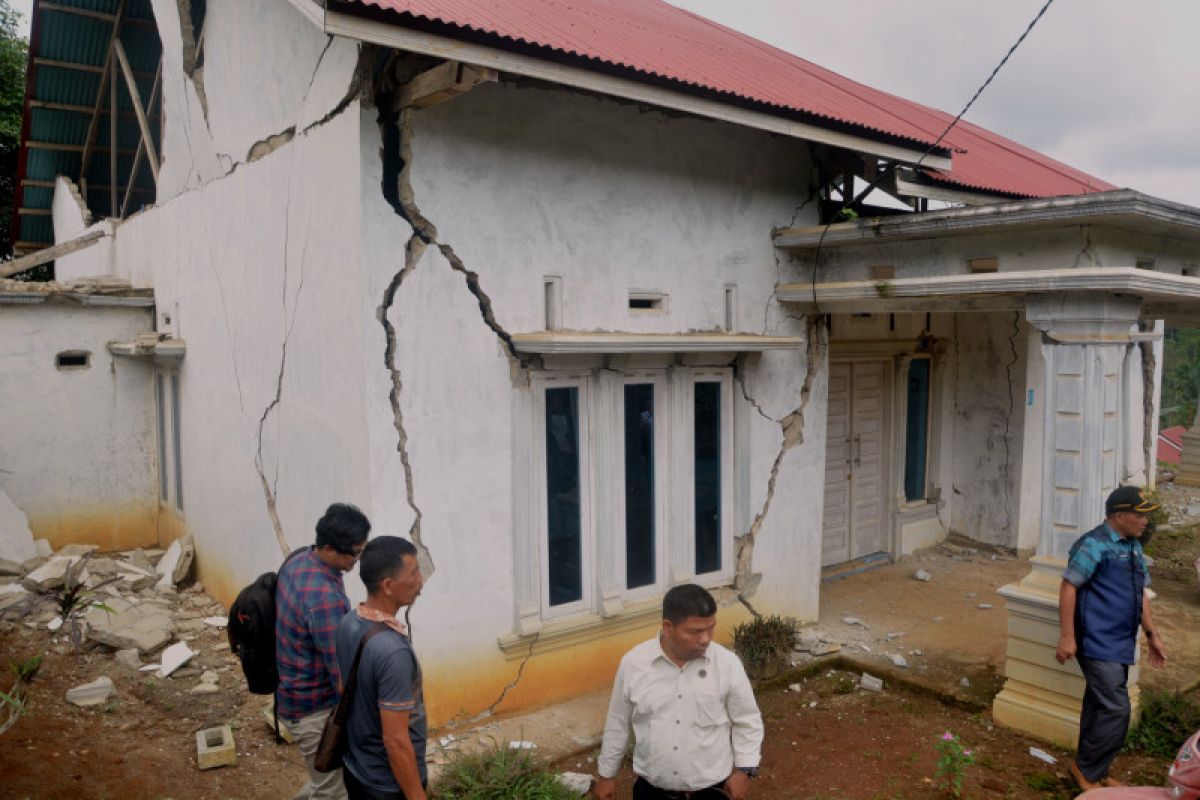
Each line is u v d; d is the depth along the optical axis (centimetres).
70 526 870
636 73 480
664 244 612
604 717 556
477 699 539
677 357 627
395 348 493
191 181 779
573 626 576
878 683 622
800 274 702
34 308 842
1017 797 470
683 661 324
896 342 930
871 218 619
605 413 588
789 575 713
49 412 854
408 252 496
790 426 705
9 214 1733
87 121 1118
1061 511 539
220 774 471
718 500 670
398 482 497
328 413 532
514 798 439
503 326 536
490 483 538
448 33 413
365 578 316
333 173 509
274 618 389
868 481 948
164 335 866
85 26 973
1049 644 539
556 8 616
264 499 646
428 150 497
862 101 826
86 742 492
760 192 671
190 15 766
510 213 534
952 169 747
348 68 488
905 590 854
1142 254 585
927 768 504
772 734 548
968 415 996
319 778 369
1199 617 780
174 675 599
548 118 547
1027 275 521
